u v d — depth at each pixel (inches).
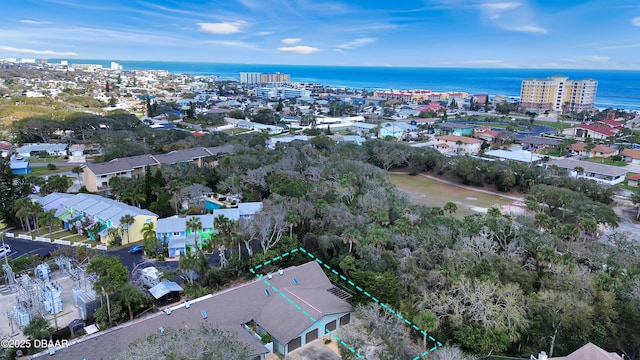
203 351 1312.7
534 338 1966.0
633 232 3538.4
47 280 2418.8
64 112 7475.4
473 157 5767.7
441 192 4776.1
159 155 4933.6
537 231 2844.5
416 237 2583.7
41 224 3243.1
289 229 2896.2
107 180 4261.8
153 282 2407.7
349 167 4303.6
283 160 4463.6
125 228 3065.9
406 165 5910.4
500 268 2278.5
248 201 3796.8
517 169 4849.9
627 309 1983.3
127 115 7490.2
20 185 3730.3
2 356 1768.0
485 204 4313.5
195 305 1973.4
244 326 1967.3
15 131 6412.4
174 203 3599.9
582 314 1930.4
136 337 1738.4
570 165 5374.0
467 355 1827.0
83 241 3125.0
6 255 2731.3
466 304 2073.1
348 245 2637.8
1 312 2212.1
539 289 2253.9
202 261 2458.2
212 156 5118.1
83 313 2156.7
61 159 5669.3
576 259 2440.9
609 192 4178.2
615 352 1923.0
